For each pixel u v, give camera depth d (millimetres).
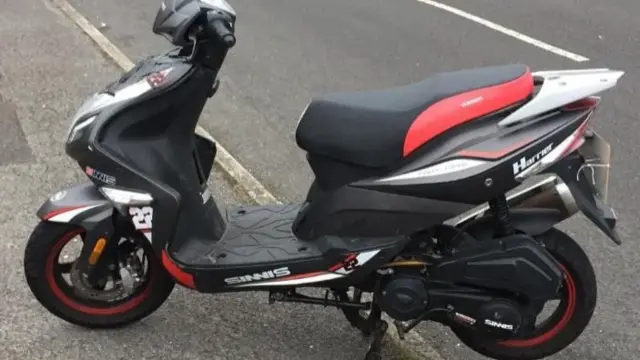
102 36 8344
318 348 3568
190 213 3389
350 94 3088
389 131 2965
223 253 3357
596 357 3537
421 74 7180
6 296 3850
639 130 5836
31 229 4453
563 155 2930
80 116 3293
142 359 3473
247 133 5957
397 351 3531
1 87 6738
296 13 9344
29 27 8656
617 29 8320
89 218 3348
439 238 3148
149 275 3592
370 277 3223
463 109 2951
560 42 7941
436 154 2963
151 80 3221
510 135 2928
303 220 3312
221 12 3084
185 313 3787
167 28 3082
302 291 3959
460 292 3102
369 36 8359
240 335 3643
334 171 3105
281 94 6746
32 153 5461
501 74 3018
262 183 5195
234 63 7516
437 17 9016
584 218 4699
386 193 3025
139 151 3283
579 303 3258
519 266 3021
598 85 2891
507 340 3334
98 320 3600
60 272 3576
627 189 5016
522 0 9633
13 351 3488
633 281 4098
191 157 3414
